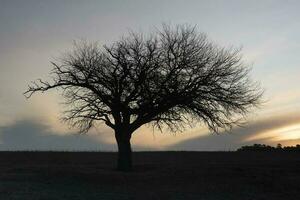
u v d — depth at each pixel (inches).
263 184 1405.0
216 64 1567.4
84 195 1160.2
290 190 1334.9
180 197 1182.9
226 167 1718.8
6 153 2539.4
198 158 2293.3
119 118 1654.8
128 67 1578.5
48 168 1726.1
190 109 1573.6
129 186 1355.8
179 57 1552.7
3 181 1382.9
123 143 1667.1
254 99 1576.0
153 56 1577.3
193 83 1545.3
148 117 1620.3
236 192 1286.9
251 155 2454.5
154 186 1362.0
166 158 2320.4
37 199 1064.2
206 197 1194.0
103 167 1815.9
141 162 2079.2
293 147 2839.6
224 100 1529.3
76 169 1695.4
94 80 1605.6
